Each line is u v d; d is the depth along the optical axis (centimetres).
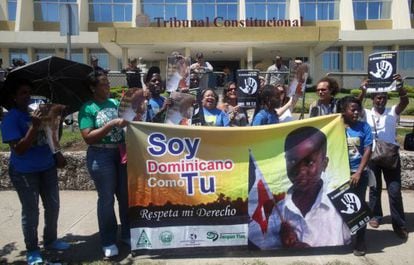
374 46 3575
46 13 3622
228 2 3497
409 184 763
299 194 499
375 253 502
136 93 489
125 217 520
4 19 3628
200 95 601
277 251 505
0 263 482
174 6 3528
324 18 3609
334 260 482
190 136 492
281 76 1046
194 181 493
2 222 613
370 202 591
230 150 496
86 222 614
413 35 3350
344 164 501
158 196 491
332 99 563
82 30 3534
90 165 483
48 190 497
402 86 552
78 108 546
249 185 496
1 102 472
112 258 488
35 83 511
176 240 491
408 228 580
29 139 436
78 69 498
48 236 512
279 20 3184
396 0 3634
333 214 500
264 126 498
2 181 773
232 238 495
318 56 3559
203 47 2878
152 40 2680
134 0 3519
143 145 487
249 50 2862
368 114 570
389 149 545
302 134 502
